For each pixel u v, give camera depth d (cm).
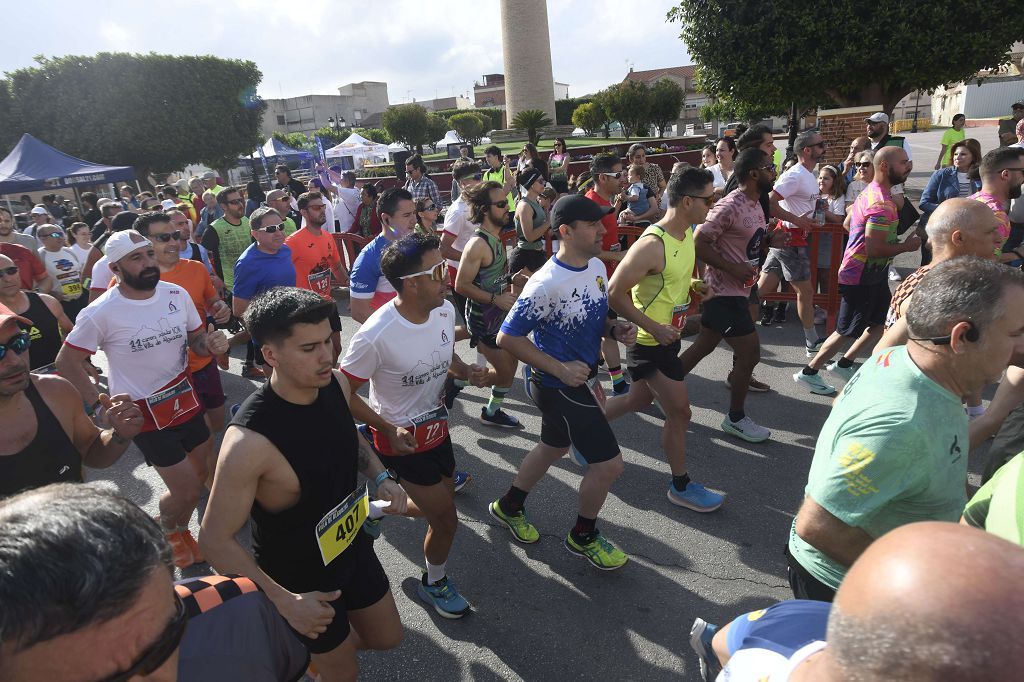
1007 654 62
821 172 668
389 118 4078
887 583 71
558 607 291
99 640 84
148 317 317
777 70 1298
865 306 457
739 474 390
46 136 2875
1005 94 4459
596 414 292
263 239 455
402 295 256
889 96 1399
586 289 288
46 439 221
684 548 325
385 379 264
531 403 523
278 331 169
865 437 154
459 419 500
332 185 1319
